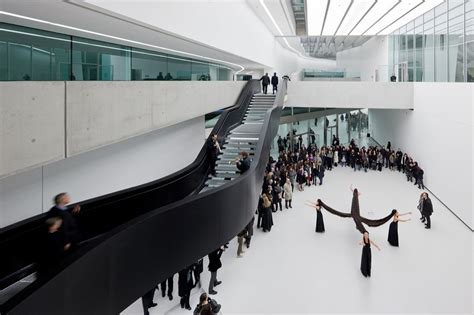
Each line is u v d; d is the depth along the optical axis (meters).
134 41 10.62
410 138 20.67
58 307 4.05
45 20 7.02
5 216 6.15
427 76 19.28
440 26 17.14
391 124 25.59
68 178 7.64
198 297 8.04
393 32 26.45
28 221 5.58
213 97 14.30
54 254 4.76
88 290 4.56
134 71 11.83
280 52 34.66
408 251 10.30
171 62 14.44
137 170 10.47
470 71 13.51
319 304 7.74
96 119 6.82
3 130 4.75
